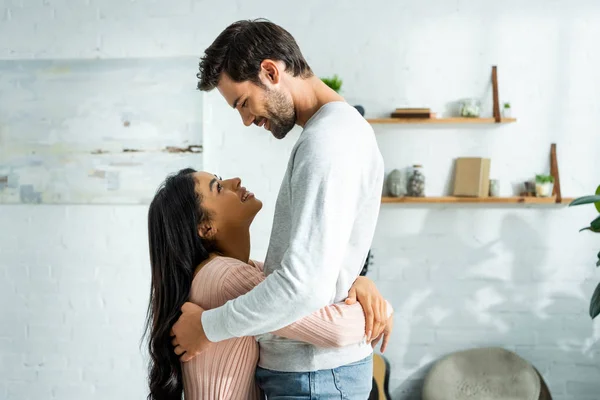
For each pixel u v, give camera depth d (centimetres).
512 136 331
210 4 337
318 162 130
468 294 337
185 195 159
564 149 331
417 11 331
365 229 149
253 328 131
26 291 347
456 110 332
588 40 328
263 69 143
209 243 163
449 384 319
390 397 323
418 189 327
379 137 335
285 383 148
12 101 344
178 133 337
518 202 323
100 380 346
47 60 341
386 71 333
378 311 150
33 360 348
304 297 126
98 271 345
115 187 342
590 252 332
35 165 345
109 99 340
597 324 333
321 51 333
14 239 347
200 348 144
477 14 331
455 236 336
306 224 128
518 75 330
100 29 341
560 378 335
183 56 337
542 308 334
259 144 338
